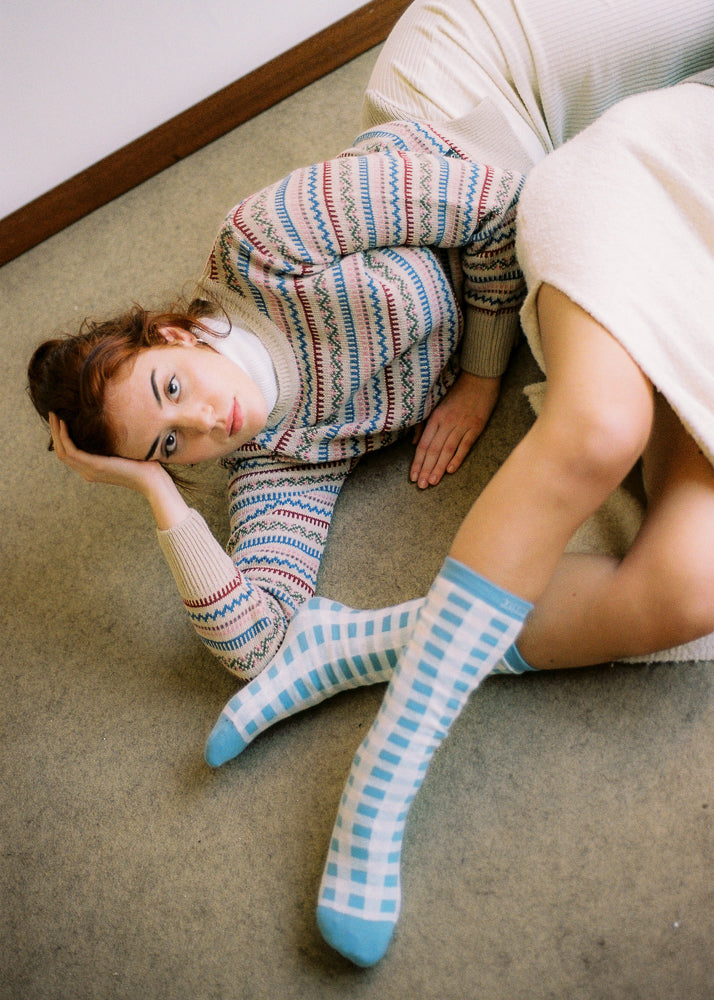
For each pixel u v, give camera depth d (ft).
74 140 4.13
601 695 2.81
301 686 2.83
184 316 2.85
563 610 2.54
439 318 2.97
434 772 2.82
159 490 2.75
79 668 3.25
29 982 2.76
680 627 2.33
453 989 2.52
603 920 2.53
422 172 2.75
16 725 3.18
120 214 4.30
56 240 4.31
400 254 2.89
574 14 3.00
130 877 2.85
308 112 4.30
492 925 2.58
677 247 2.44
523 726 2.82
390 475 3.38
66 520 3.59
